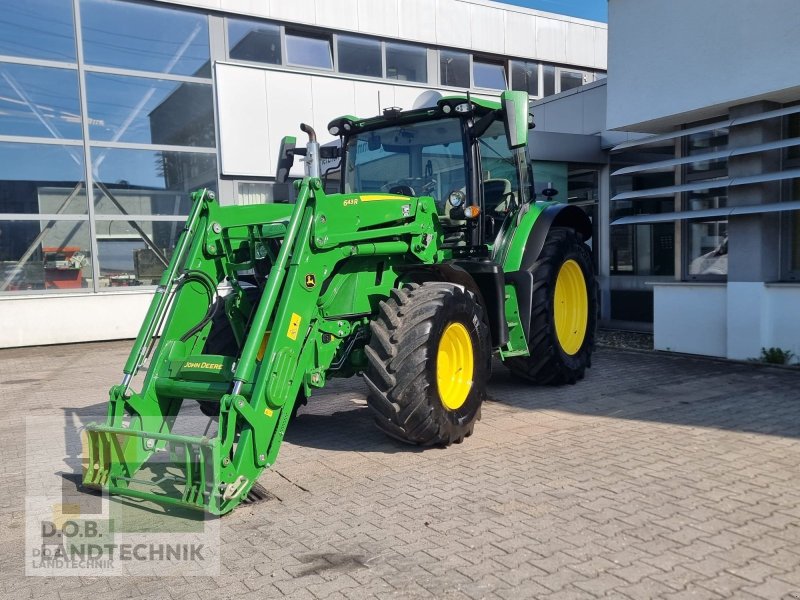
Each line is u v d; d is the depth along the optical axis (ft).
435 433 15.34
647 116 27.35
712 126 25.52
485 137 19.94
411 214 17.02
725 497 12.44
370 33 47.29
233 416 12.26
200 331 15.76
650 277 33.81
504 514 12.00
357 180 20.88
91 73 39.06
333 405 21.43
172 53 41.22
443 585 9.55
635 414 18.65
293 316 13.53
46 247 38.34
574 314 23.59
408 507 12.55
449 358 16.28
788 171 23.18
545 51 56.34
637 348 29.78
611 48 28.66
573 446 15.96
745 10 23.56
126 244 40.47
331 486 13.91
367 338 16.55
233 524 12.15
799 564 9.84
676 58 26.07
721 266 26.99
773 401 19.47
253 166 43.55
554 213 21.85
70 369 30.66
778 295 24.29
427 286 16.08
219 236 16.02
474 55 53.11
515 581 9.58
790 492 12.59
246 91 43.09
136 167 40.55
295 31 45.09
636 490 12.92
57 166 38.52
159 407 14.62
